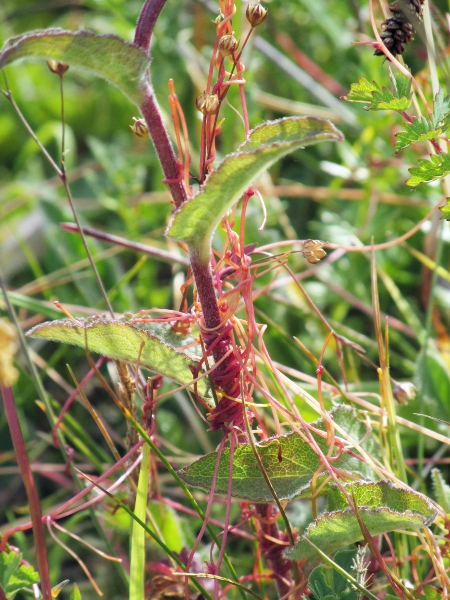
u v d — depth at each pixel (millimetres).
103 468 235
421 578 212
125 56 178
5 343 173
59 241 333
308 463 197
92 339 195
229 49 191
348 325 303
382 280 301
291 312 293
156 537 194
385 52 204
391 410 215
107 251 311
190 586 219
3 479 295
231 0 196
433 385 248
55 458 295
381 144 318
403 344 284
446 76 218
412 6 202
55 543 260
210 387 199
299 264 304
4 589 193
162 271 352
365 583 198
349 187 348
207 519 192
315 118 176
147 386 209
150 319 201
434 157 197
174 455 276
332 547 194
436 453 245
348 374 281
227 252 200
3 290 211
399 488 191
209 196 177
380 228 303
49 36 173
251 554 251
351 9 322
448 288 283
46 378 308
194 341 206
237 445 195
